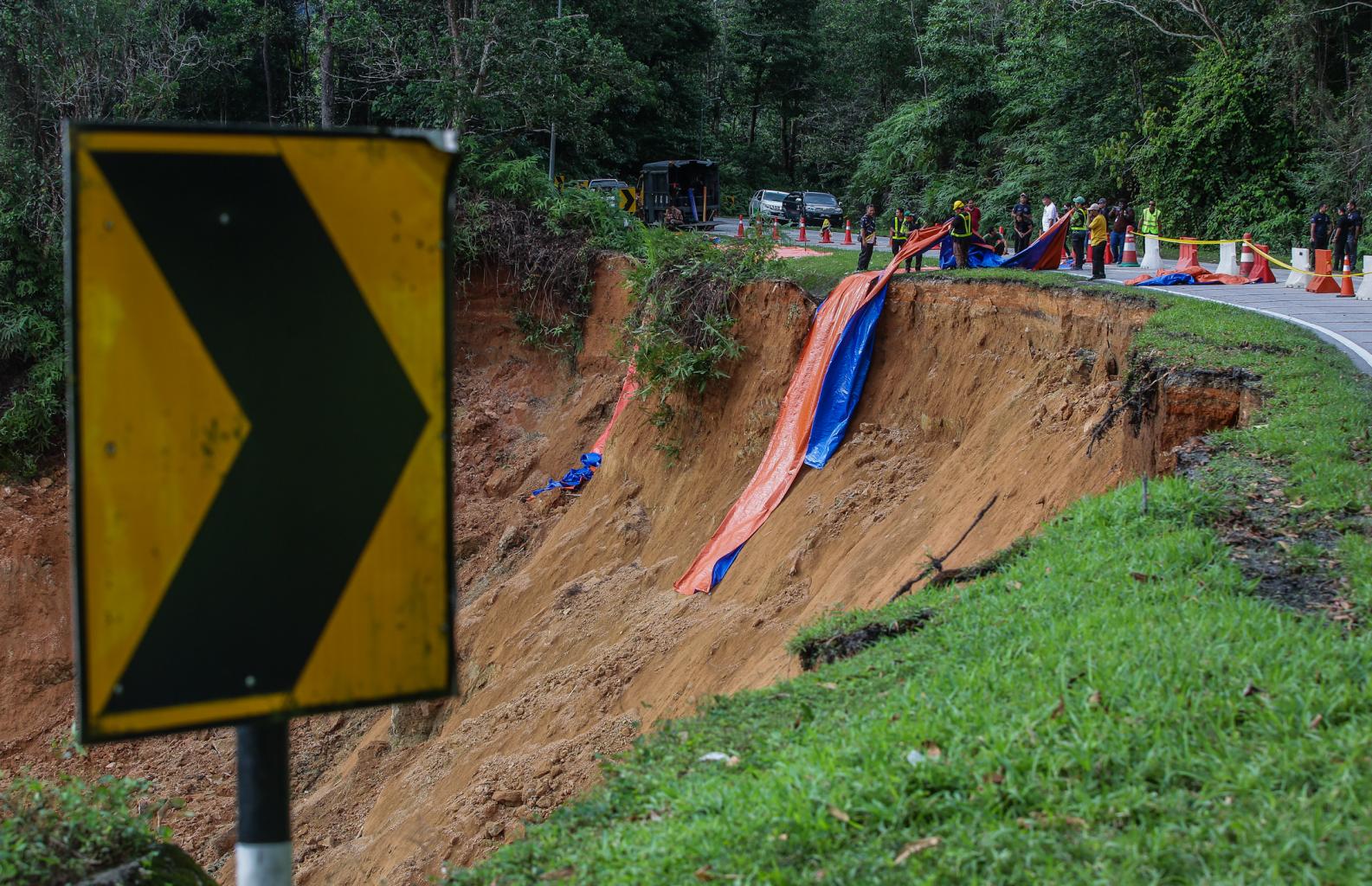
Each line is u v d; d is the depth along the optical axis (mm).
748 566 18359
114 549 3342
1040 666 6742
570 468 28234
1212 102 33688
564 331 30312
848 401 19781
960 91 49281
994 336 18234
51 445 26891
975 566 10250
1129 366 14336
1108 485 13000
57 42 28906
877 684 7473
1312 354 13062
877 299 20172
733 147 73000
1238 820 4738
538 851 6207
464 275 30781
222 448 3428
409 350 3605
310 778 21406
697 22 62375
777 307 21719
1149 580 8008
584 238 30938
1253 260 24703
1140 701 5863
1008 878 4656
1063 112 42469
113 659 3355
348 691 3611
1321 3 31094
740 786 6074
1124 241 28500
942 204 47781
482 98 32406
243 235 3410
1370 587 7410
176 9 33250
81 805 6398
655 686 16438
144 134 3295
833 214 52250
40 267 27312
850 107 70625
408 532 3650
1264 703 5695
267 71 41562
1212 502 9438
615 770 7336
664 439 23156
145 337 3332
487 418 29625
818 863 5109
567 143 47344
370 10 33250
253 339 3438
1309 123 32781
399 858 14906
